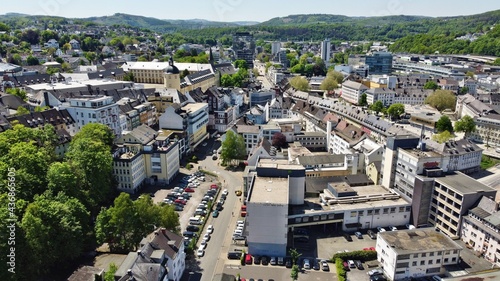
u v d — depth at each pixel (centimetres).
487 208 12462
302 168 13775
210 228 13850
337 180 16062
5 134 14875
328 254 12488
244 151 19925
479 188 13150
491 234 11719
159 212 12225
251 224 12312
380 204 14038
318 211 13388
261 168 13862
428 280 11244
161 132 19900
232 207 15625
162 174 17525
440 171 14125
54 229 10756
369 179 16425
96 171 14338
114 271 9706
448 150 18600
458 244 11856
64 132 17950
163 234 11131
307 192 15125
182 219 14625
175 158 18500
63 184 12700
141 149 17312
